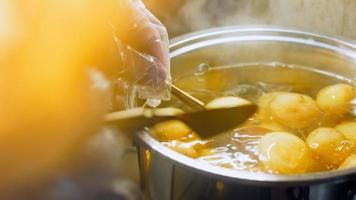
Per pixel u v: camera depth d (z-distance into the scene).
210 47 0.83
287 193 0.63
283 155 0.71
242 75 0.86
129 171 0.70
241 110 0.76
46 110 0.42
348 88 0.80
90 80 0.48
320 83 0.84
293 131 0.77
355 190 0.64
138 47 0.74
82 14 0.58
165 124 0.73
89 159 0.44
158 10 1.05
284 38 0.84
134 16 0.74
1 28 0.41
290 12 1.02
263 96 0.82
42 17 0.45
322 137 0.74
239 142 0.74
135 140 0.67
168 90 0.75
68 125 0.43
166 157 0.64
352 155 0.72
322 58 0.84
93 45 0.60
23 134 0.40
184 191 0.66
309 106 0.79
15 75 0.41
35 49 0.43
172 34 1.05
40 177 0.40
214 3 1.04
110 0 0.69
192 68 0.84
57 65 0.44
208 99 0.82
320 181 0.61
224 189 0.64
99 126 0.46
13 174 0.40
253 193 0.63
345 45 0.81
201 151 0.72
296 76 0.85
